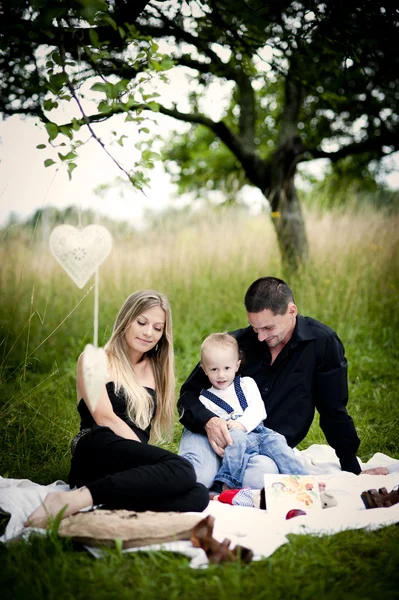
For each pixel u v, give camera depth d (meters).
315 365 3.82
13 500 3.11
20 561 2.61
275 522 2.99
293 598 2.39
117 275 7.87
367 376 6.35
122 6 3.93
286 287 3.71
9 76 4.36
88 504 2.96
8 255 7.24
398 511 3.08
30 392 5.11
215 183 11.84
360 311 7.66
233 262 8.27
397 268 8.23
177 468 3.10
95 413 3.31
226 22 5.14
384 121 8.18
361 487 3.51
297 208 8.44
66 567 2.53
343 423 3.79
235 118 10.04
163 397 3.76
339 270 8.15
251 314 3.64
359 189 10.74
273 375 3.85
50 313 7.30
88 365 2.94
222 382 3.77
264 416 3.74
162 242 8.47
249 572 2.56
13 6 3.67
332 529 2.88
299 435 3.84
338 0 4.46
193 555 2.65
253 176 8.62
